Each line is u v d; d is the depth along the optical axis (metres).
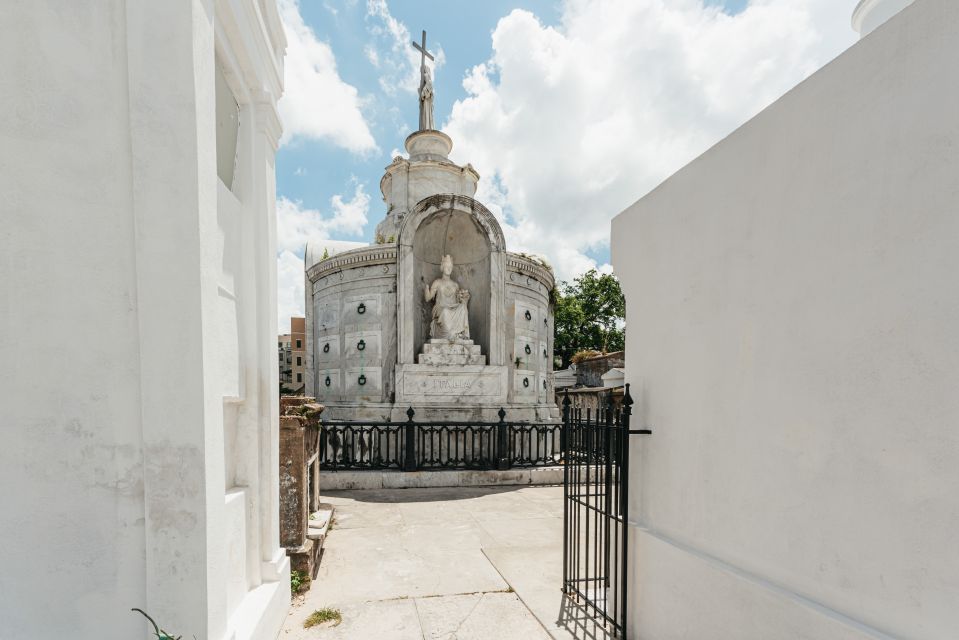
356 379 10.30
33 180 1.97
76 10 2.00
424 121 14.49
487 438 8.53
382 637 3.28
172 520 2.02
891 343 1.74
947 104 1.59
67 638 1.95
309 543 4.14
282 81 3.96
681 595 2.79
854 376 1.88
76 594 1.97
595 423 3.63
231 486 3.09
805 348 2.10
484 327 10.59
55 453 1.96
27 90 1.97
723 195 2.63
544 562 4.62
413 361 9.79
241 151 3.34
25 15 1.97
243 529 2.98
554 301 13.45
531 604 3.74
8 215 1.94
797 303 2.15
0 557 1.90
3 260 1.93
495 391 9.86
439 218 10.74
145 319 2.02
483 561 4.66
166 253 2.04
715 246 2.68
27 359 1.94
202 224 2.11
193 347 2.05
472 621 3.50
